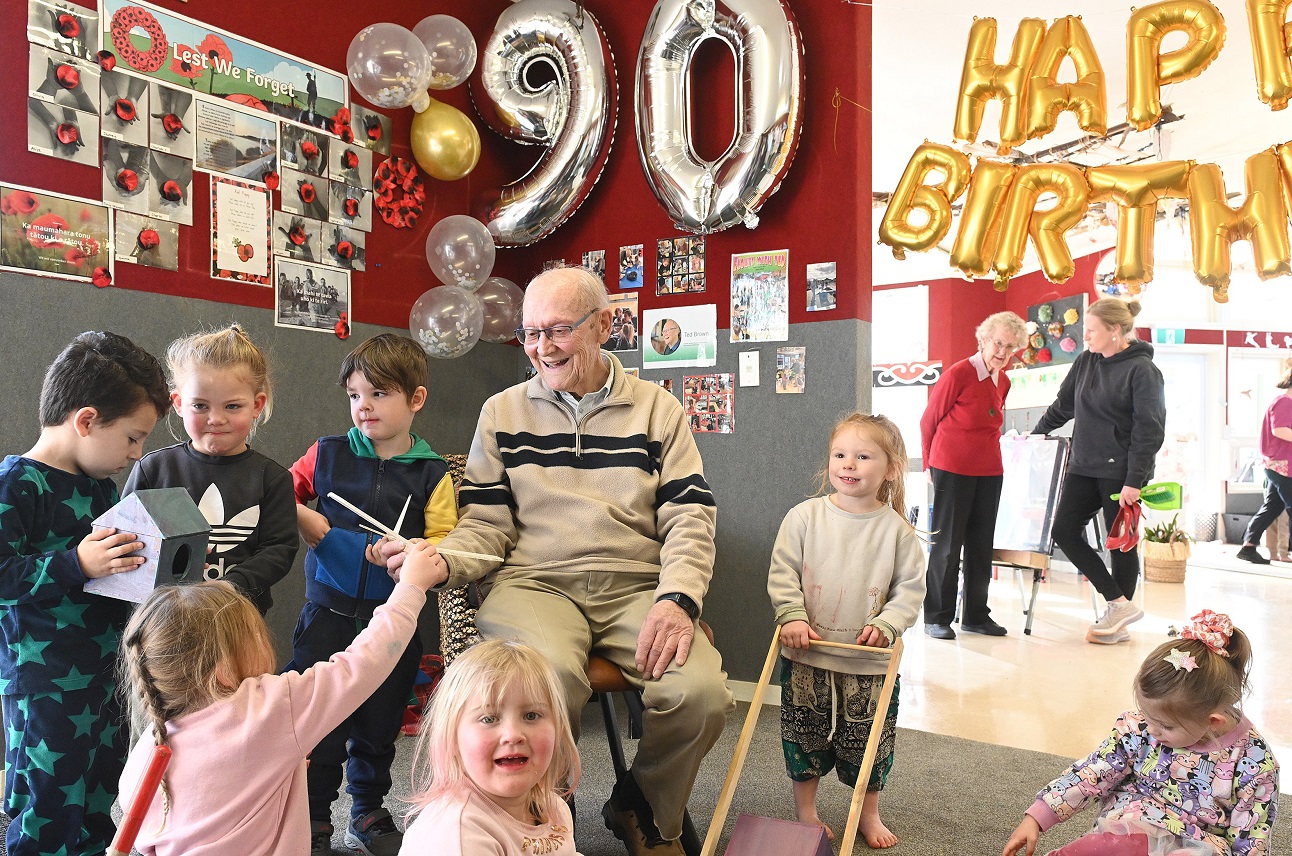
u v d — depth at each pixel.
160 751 1.07
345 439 2.31
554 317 2.17
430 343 3.34
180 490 1.69
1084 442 4.82
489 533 2.15
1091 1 4.55
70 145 2.62
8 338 2.50
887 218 3.59
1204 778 1.73
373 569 2.12
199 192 2.93
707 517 2.18
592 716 3.34
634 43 3.88
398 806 2.43
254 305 3.08
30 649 1.65
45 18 2.56
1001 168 3.48
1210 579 7.34
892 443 2.31
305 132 3.24
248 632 1.41
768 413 3.62
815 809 2.46
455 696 1.37
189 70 2.90
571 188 3.71
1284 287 9.88
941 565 4.82
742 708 3.48
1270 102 3.12
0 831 2.16
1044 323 9.65
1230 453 10.09
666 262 3.85
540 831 1.39
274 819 1.36
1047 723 3.31
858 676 2.24
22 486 1.65
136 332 2.77
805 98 3.54
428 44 3.33
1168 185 3.32
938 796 2.61
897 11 4.70
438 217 3.77
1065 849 1.74
